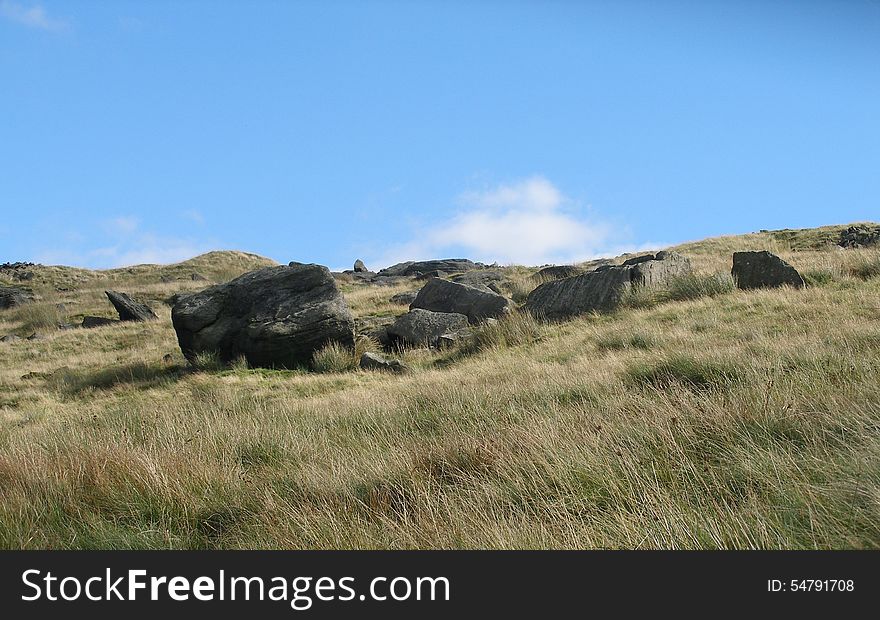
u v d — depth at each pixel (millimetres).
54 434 11023
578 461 6629
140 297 46250
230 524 6859
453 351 18625
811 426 6844
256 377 18344
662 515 5227
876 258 19641
